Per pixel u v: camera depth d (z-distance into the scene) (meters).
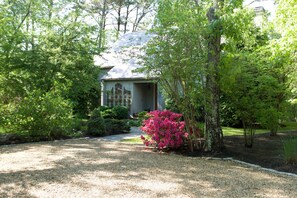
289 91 9.08
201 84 7.64
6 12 12.07
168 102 13.02
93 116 11.27
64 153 7.32
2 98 10.55
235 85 7.66
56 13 18.55
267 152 7.68
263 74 8.34
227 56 7.50
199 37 7.41
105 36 16.50
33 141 9.57
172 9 7.43
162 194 4.25
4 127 9.88
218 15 7.37
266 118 8.09
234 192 4.41
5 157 6.78
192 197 4.15
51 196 4.10
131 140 10.03
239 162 6.70
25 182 4.75
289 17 7.10
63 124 10.30
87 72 12.42
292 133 11.77
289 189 4.62
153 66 7.46
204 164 6.41
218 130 7.69
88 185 4.62
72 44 11.77
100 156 6.96
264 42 10.31
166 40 7.38
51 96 10.24
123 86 17.55
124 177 5.12
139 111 17.59
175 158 7.05
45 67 10.98
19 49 11.05
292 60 8.21
